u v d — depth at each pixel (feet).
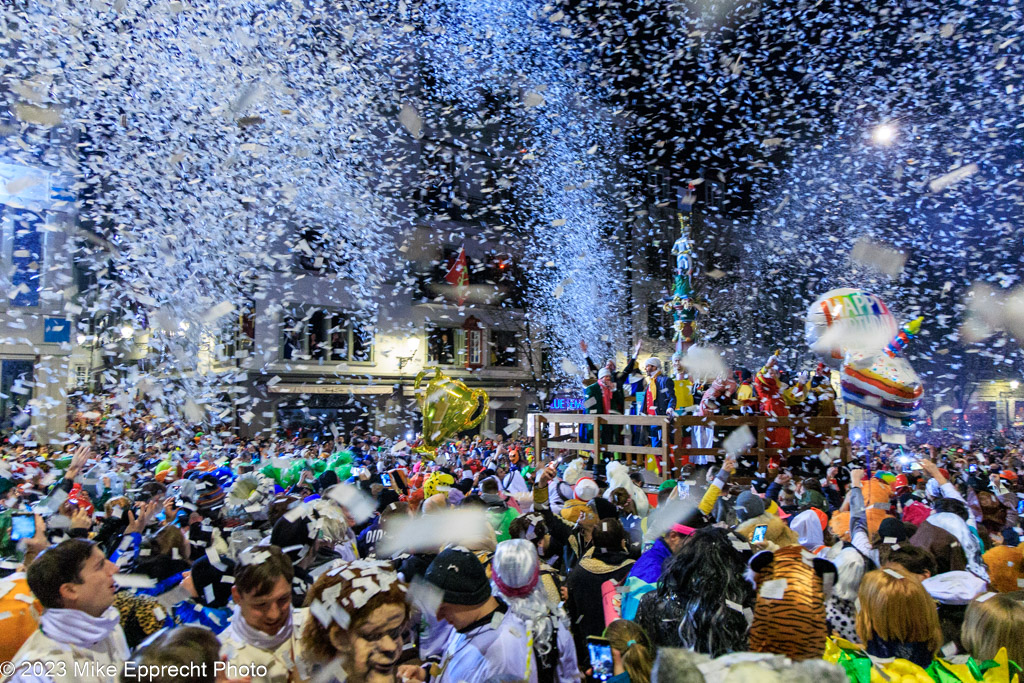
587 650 11.76
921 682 8.42
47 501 17.02
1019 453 47.26
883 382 25.72
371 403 79.61
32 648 7.55
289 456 27.09
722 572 8.98
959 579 11.46
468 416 28.63
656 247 105.50
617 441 30.42
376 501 18.63
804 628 8.02
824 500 20.90
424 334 84.17
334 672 7.66
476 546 12.03
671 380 29.86
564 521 17.04
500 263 91.04
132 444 36.83
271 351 69.10
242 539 12.57
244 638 7.89
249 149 31.19
